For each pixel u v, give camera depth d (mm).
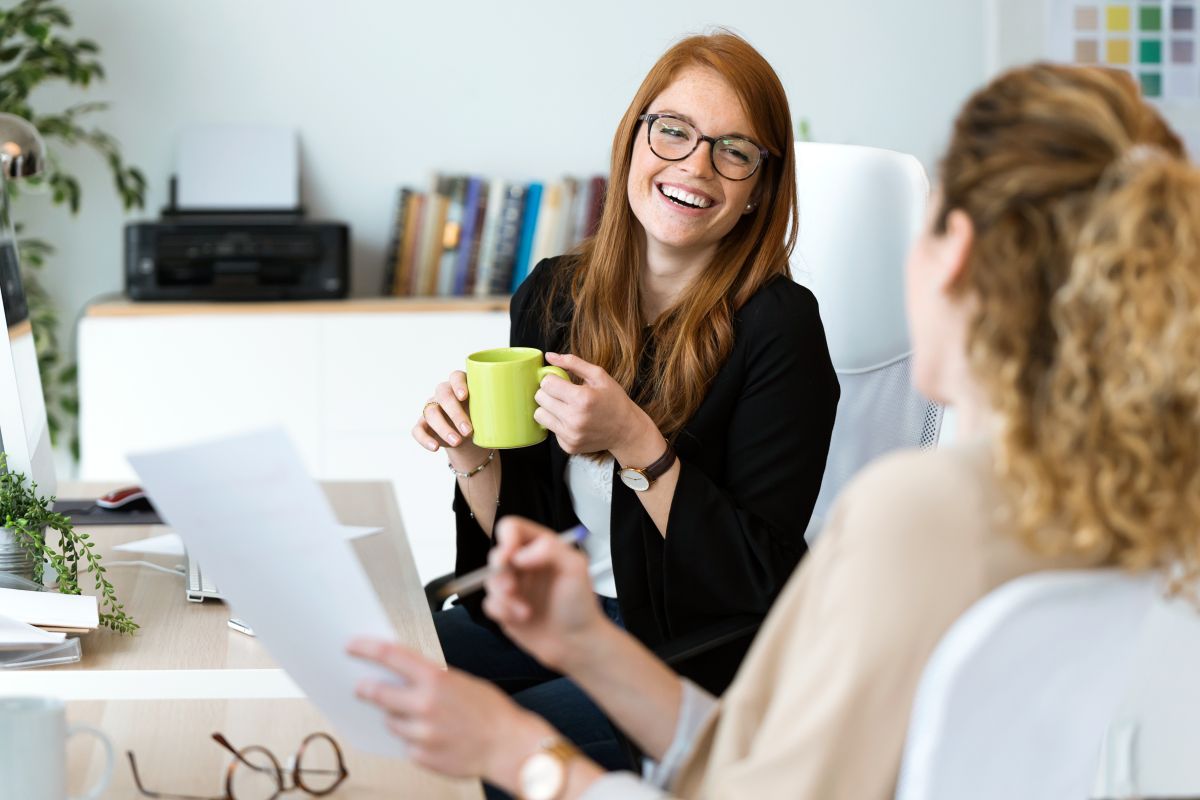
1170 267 780
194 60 3760
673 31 3910
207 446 839
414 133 3867
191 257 3504
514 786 864
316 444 3537
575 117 3910
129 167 3777
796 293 1846
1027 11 3906
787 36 3957
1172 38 3924
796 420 1794
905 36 3988
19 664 1272
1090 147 831
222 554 875
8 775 883
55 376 3738
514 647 1900
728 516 1699
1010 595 784
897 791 840
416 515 3596
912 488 834
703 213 1795
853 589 829
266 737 1134
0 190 1629
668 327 1864
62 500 2004
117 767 1062
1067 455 806
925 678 800
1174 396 794
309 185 3850
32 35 3336
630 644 965
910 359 2094
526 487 1902
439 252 3764
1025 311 825
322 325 3508
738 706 896
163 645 1353
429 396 3566
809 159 2125
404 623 1455
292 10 3779
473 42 3854
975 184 860
